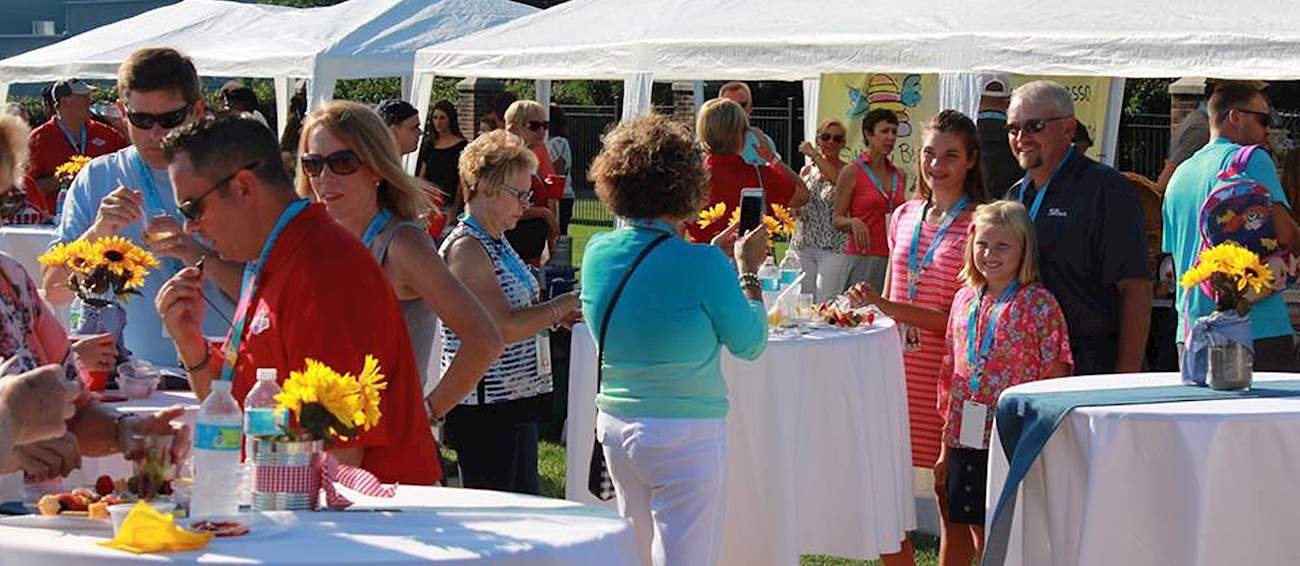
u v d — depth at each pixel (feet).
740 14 33.88
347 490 11.39
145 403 14.79
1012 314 19.33
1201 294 23.56
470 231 18.04
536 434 20.13
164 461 10.73
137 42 57.16
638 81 34.12
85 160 36.09
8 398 10.01
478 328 13.74
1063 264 20.30
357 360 11.41
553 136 63.57
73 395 10.22
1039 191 20.67
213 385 10.46
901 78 44.45
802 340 19.86
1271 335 23.04
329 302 11.41
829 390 20.17
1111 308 20.40
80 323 15.70
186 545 9.36
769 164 34.37
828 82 45.42
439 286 13.66
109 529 10.05
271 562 9.15
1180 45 27.48
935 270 21.67
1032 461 16.38
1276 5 28.19
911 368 22.26
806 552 20.38
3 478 11.28
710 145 29.04
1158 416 15.79
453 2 52.80
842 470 20.30
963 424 19.49
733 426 19.30
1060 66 28.53
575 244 80.02
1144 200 35.35
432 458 11.96
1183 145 35.96
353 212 13.69
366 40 50.49
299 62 49.85
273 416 10.56
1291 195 30.37
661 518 15.89
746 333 15.92
